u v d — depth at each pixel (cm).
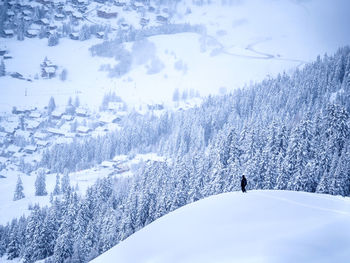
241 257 1608
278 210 2308
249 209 2386
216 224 2166
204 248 1809
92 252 8788
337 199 2708
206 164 9712
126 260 1925
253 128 9312
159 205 8788
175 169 10175
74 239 9600
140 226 8888
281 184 7431
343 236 1767
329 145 7969
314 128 8925
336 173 6881
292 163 7631
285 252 1591
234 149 9000
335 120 8331
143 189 9594
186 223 2305
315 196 2778
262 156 8056
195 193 8631
